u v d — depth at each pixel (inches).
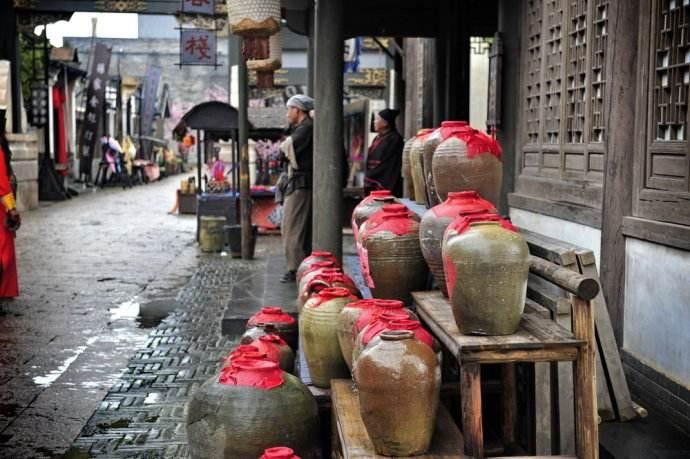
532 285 165.0
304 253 388.8
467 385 135.9
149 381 266.7
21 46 1023.6
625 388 173.5
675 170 175.8
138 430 222.7
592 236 213.2
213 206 616.7
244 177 526.3
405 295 188.1
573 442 157.5
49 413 236.5
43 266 509.4
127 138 1285.7
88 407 241.4
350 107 821.2
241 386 165.8
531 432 164.9
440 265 163.5
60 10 809.5
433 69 521.0
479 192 175.3
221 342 316.2
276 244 605.3
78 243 621.3
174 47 2033.7
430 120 539.8
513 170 283.1
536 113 264.7
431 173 187.8
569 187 228.2
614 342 173.0
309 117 381.4
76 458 204.5
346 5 457.1
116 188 1243.8
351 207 642.2
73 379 269.4
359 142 789.2
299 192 382.0
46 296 413.4
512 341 135.0
